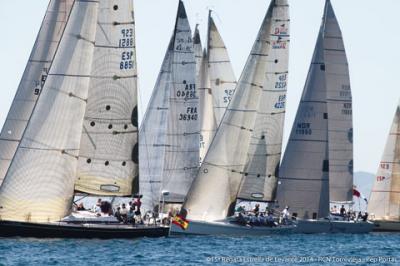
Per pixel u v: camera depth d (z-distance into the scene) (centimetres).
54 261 18425
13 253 19038
